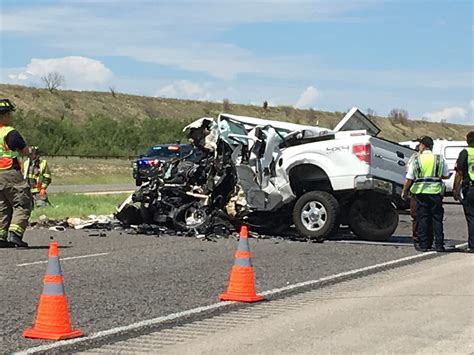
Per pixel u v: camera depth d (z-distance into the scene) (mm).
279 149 15992
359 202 15812
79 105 92625
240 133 16172
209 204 16250
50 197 26109
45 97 90375
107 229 17391
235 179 16109
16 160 13781
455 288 10086
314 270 11711
